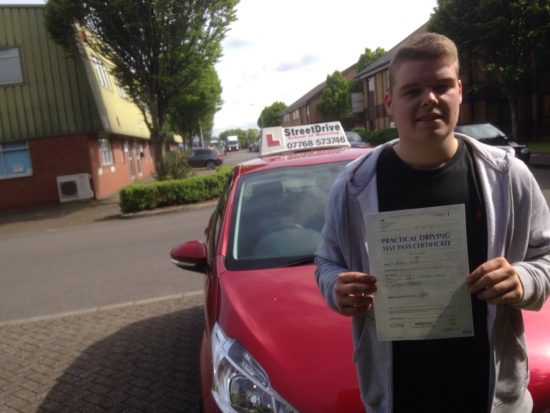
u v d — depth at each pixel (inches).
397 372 66.7
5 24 779.4
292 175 155.2
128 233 478.9
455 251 61.7
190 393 154.1
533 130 1029.2
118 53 716.0
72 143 797.2
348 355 86.0
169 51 705.6
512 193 63.0
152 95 745.0
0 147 786.8
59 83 787.4
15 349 207.9
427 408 66.3
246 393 85.7
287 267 119.6
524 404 67.9
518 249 63.7
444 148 63.5
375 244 63.7
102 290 281.3
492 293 58.2
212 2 684.7
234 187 154.3
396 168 65.6
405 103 63.1
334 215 69.8
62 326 229.0
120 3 637.9
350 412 78.4
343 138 201.8
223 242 135.0
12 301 285.0
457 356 65.2
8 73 783.7
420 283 62.9
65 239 494.0
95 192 812.0
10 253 450.0
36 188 796.6
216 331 103.3
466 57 874.1
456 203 63.6
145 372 171.0
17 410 157.2
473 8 804.6
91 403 155.4
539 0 753.6
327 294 68.9
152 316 225.6
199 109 1828.2
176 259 137.3
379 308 64.5
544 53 809.5
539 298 60.3
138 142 1298.0
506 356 65.4
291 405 80.9
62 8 663.8
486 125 648.4
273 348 90.0
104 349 194.7
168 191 638.5
